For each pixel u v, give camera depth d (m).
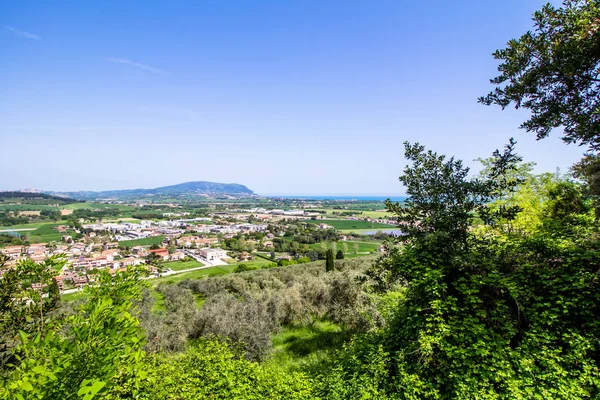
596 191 9.29
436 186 7.13
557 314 5.21
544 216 10.16
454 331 5.54
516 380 4.74
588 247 5.88
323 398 5.39
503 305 5.62
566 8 5.85
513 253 6.41
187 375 6.16
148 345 10.53
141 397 5.12
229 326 11.59
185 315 14.38
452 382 5.09
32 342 2.48
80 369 2.42
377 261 7.75
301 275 24.81
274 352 11.17
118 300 3.23
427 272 6.08
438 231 6.61
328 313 14.42
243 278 26.06
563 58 5.82
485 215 6.87
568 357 4.84
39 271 3.84
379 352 5.84
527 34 6.21
